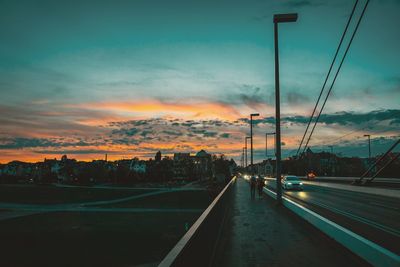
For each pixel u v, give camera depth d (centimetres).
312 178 8275
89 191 9644
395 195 2886
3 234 3953
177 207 6931
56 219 5241
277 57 2044
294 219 1415
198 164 15600
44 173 17588
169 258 321
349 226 1277
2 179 15825
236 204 2100
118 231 4031
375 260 648
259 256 789
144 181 13875
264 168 14638
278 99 2041
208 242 657
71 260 2573
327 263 723
